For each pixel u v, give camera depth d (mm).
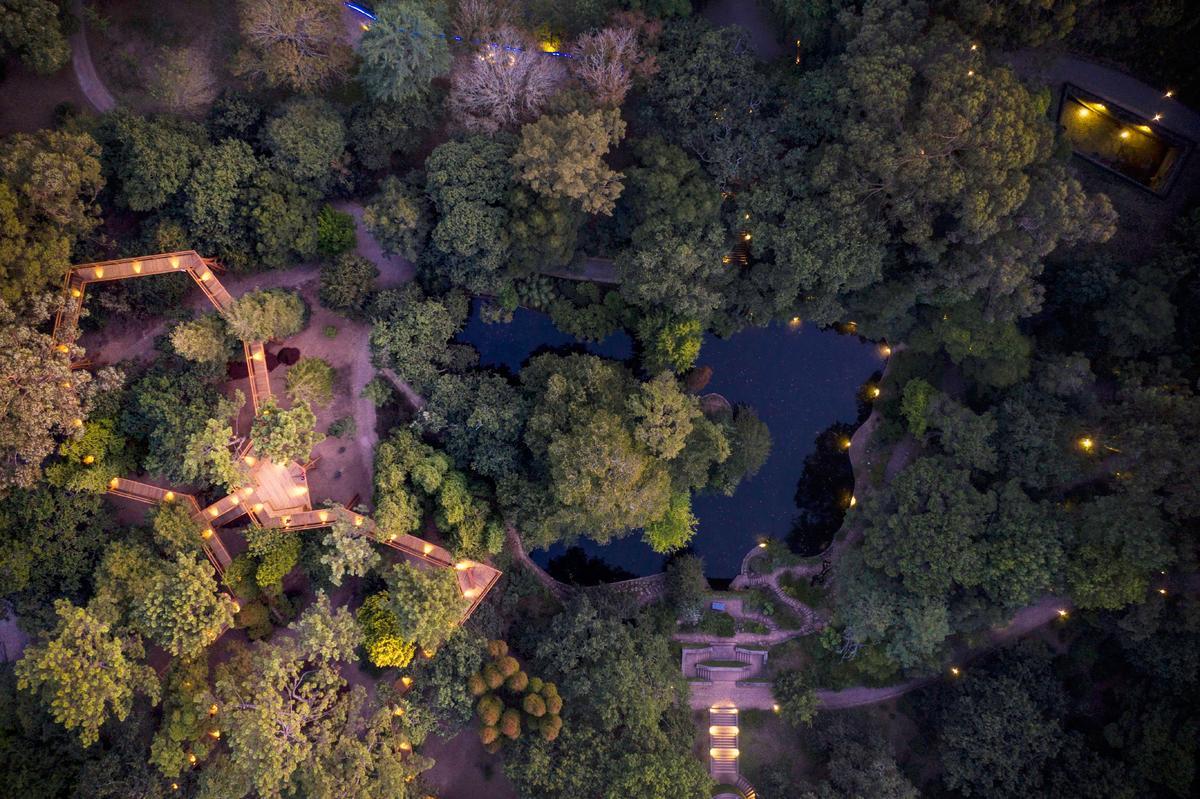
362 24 49531
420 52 43688
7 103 47188
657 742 46625
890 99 40969
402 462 47562
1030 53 47156
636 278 47906
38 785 41000
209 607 42781
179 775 42875
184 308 48250
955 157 41812
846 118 44062
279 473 46906
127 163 43531
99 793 40688
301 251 47062
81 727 41844
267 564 46219
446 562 48406
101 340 48000
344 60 46500
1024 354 48344
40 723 41938
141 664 45688
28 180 38875
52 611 43938
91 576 44500
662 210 45781
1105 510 44250
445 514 48062
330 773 41812
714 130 45969
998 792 48000
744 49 47219
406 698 46031
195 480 46188
